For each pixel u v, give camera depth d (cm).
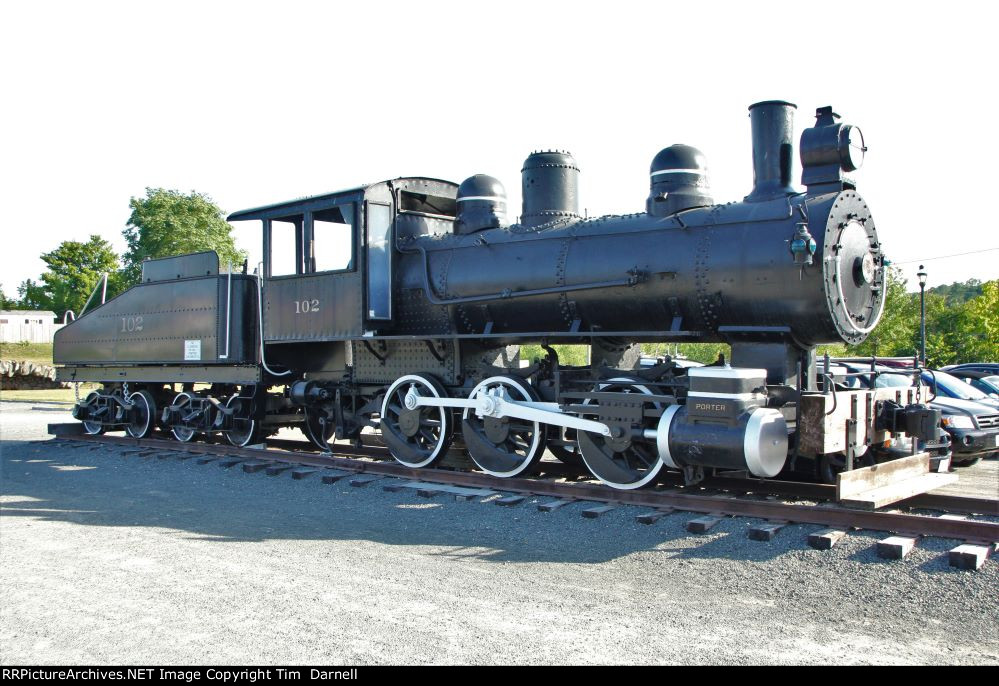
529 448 892
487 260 888
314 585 530
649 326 789
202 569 571
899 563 543
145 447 1218
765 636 431
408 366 983
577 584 528
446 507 774
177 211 5153
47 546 644
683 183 787
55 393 2822
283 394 1201
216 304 1144
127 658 409
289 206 1047
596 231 818
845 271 704
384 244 975
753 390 674
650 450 764
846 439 709
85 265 8038
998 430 1161
